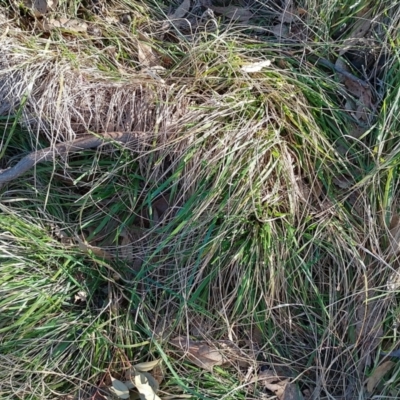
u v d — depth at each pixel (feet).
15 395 4.12
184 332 4.26
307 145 4.24
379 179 4.18
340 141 4.29
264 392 4.26
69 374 4.16
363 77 4.42
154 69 4.42
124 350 4.22
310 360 4.26
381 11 4.35
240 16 4.65
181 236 4.10
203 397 4.15
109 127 4.25
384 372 4.18
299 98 4.31
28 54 4.28
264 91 4.30
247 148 4.11
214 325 4.26
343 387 4.24
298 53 4.48
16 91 4.19
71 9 4.58
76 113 4.20
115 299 4.27
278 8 4.63
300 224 4.24
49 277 4.19
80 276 4.30
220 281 4.18
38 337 4.13
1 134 4.30
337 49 4.44
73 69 4.28
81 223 4.33
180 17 4.69
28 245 4.19
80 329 4.21
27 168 4.19
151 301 4.29
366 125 4.30
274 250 4.17
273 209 4.17
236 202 4.08
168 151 4.15
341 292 4.23
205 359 4.24
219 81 4.33
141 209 4.31
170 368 4.08
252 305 4.22
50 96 4.18
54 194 4.33
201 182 4.11
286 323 4.30
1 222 4.17
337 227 4.21
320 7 4.41
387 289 4.14
